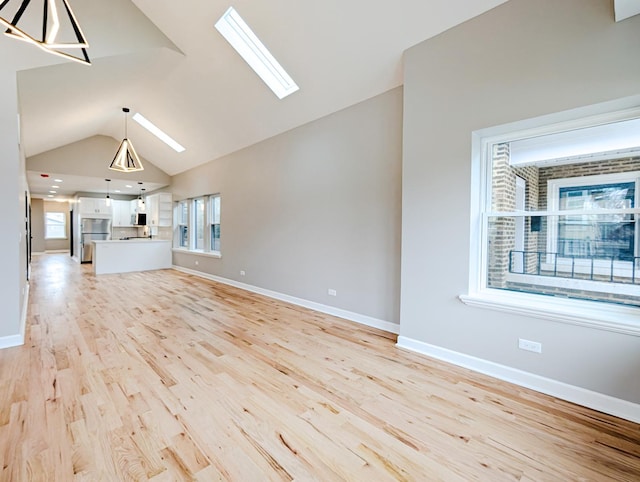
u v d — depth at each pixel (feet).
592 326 6.57
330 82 12.05
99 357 9.11
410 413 6.48
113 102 17.56
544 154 7.87
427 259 9.29
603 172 7.11
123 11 11.95
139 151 25.99
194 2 10.99
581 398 6.75
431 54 9.03
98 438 5.58
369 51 10.25
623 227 6.93
